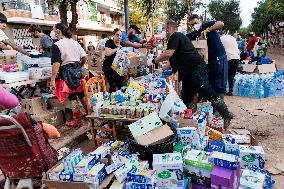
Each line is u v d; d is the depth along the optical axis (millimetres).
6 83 4996
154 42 7344
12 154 2861
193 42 5438
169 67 6066
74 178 2975
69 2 16125
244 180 3281
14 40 21328
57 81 5199
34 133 2838
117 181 3094
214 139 4195
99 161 3344
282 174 3789
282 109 6750
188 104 5297
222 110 5160
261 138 5027
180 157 3256
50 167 3082
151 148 3486
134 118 4238
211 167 3166
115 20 43406
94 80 5031
